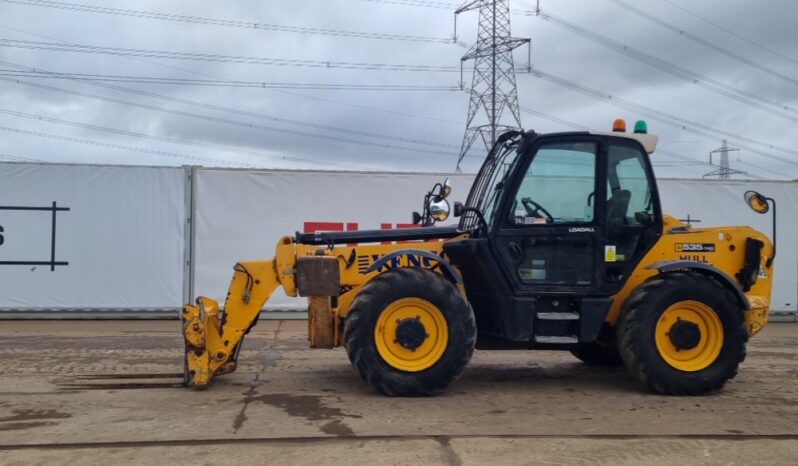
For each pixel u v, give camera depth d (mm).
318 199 12039
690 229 6664
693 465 4211
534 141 6199
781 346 9586
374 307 5812
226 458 4234
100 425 4918
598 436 4766
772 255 6676
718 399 5965
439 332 5910
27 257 11531
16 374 6793
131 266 11680
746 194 7004
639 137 6492
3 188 11461
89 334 10039
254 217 11914
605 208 6215
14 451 4344
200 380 6070
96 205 11633
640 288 6082
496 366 7688
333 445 4500
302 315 11922
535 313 6105
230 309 6219
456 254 6340
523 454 4359
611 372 7309
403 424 5020
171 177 11758
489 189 6711
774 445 4594
